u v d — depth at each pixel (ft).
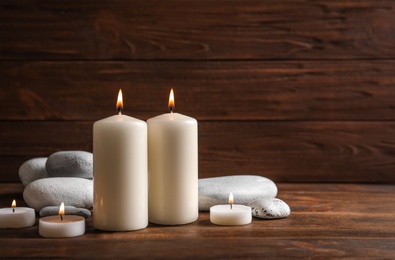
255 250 2.53
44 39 3.87
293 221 2.89
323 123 3.90
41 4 3.86
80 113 3.89
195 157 2.83
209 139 3.90
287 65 3.88
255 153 3.91
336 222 2.88
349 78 3.89
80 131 3.89
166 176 2.79
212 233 2.71
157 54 3.88
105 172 2.70
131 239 2.64
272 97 3.89
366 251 2.52
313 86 3.89
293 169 3.92
